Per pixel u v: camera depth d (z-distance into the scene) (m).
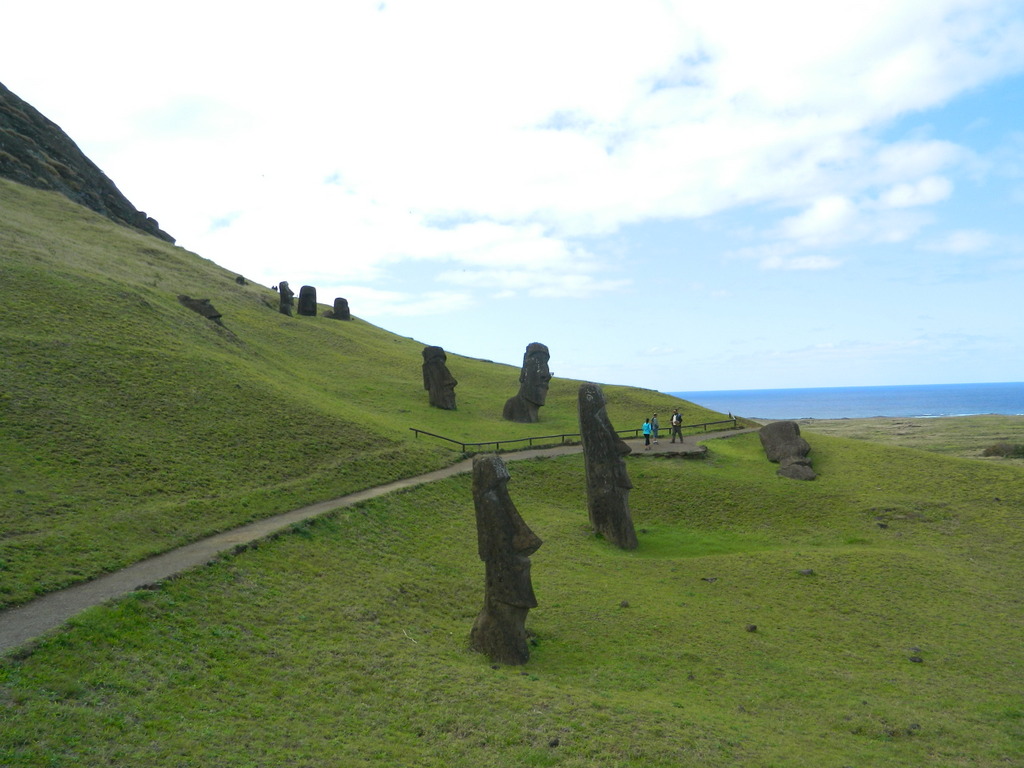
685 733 16.64
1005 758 16.83
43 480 27.06
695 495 41.25
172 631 18.16
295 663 18.14
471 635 21.88
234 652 18.00
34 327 42.59
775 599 27.95
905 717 18.75
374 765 14.01
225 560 23.22
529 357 59.62
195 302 62.91
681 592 28.53
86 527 23.94
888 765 16.06
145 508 26.83
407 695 17.41
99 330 45.69
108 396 37.03
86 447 30.89
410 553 29.31
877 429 139.62
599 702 18.06
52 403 34.00
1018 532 36.56
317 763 13.75
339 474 36.19
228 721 14.77
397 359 78.06
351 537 28.88
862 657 23.20
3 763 11.62
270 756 13.72
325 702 16.52
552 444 50.31
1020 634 25.48
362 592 24.09
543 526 35.97
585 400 35.97
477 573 28.59
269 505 30.17
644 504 40.53
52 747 12.44
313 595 22.81
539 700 17.77
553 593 27.34
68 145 109.56
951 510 39.00
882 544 35.16
